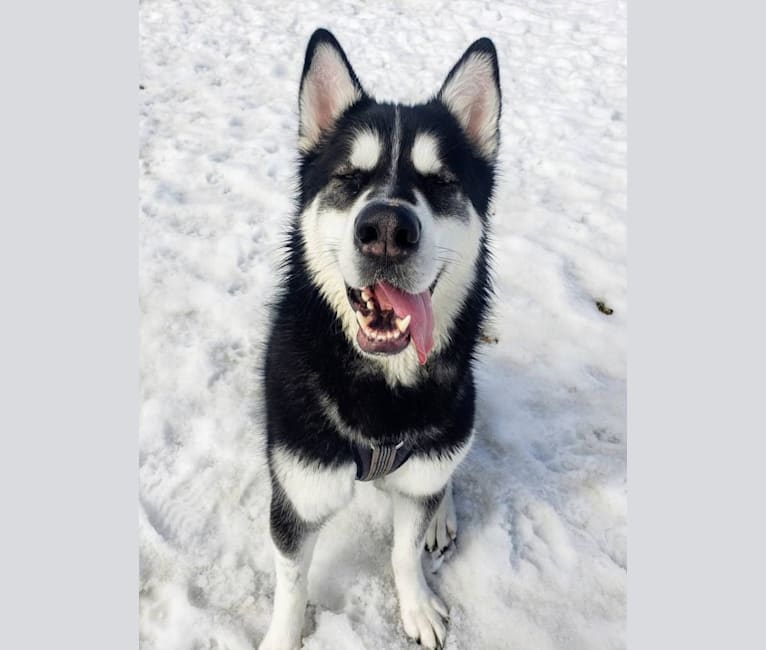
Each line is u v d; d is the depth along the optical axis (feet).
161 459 2.45
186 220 3.74
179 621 1.99
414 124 1.77
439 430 1.84
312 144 1.97
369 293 1.63
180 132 4.67
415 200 1.61
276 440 1.82
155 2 7.23
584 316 3.25
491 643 2.01
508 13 7.55
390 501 2.38
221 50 6.17
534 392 2.87
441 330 1.81
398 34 6.94
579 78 5.94
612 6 7.79
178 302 3.17
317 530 1.90
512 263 3.60
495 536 2.28
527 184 4.37
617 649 2.02
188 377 2.78
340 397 1.76
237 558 2.17
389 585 2.13
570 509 2.39
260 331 3.03
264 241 3.62
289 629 1.90
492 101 1.95
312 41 1.90
